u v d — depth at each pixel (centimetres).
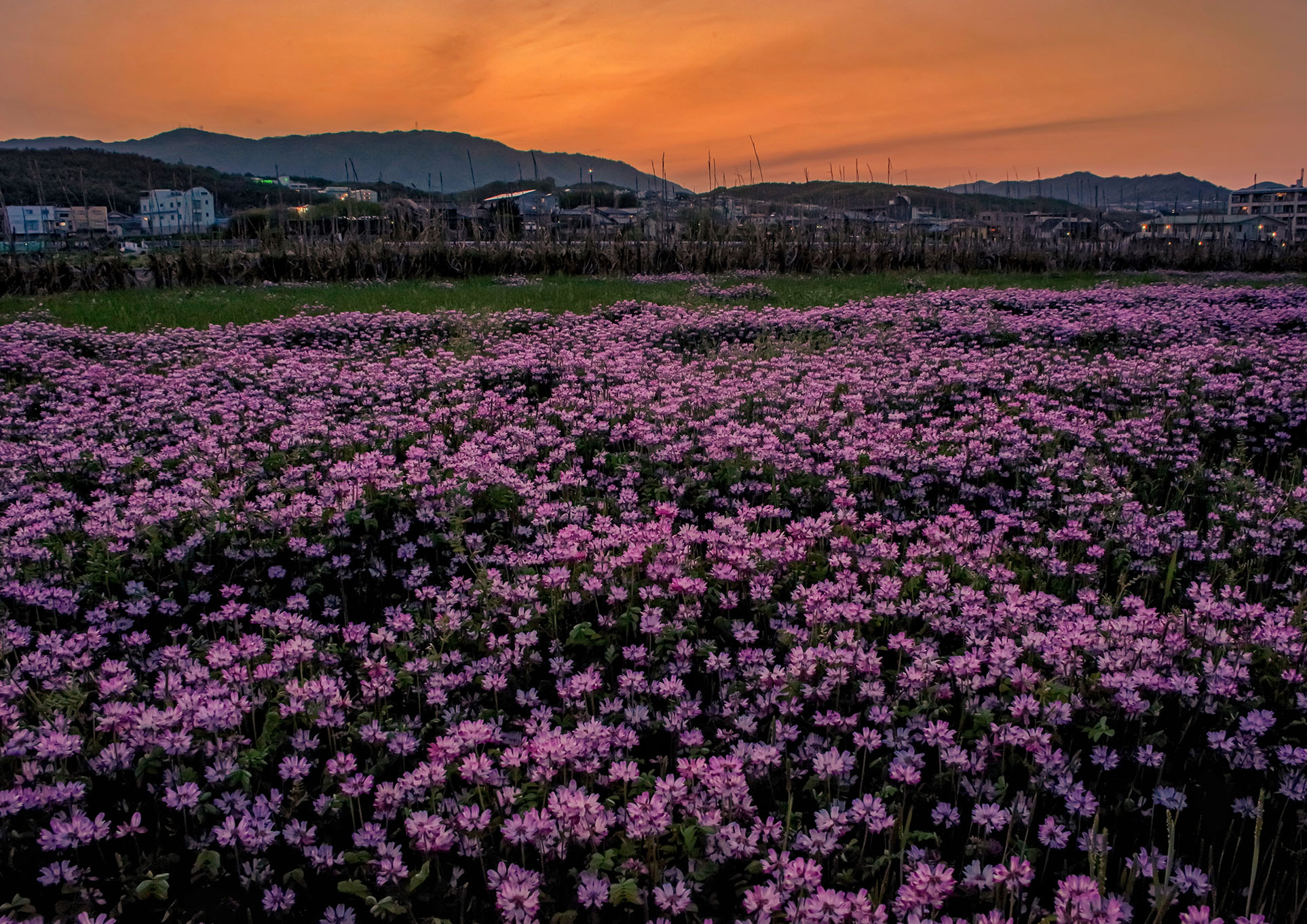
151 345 970
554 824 236
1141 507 514
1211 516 511
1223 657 326
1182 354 874
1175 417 707
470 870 247
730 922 229
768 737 305
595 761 265
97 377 788
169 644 374
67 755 261
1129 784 282
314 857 239
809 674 313
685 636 364
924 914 219
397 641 368
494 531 491
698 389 741
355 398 767
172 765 272
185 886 238
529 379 855
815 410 692
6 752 257
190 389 762
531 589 378
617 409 703
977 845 247
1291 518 482
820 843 237
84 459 582
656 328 1103
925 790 277
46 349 914
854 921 209
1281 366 843
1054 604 373
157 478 566
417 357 955
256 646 328
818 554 450
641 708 306
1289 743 293
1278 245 2812
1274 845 240
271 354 952
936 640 363
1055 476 571
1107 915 198
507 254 2284
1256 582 426
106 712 274
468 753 284
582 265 2330
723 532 452
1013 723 291
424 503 488
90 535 451
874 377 814
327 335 1085
